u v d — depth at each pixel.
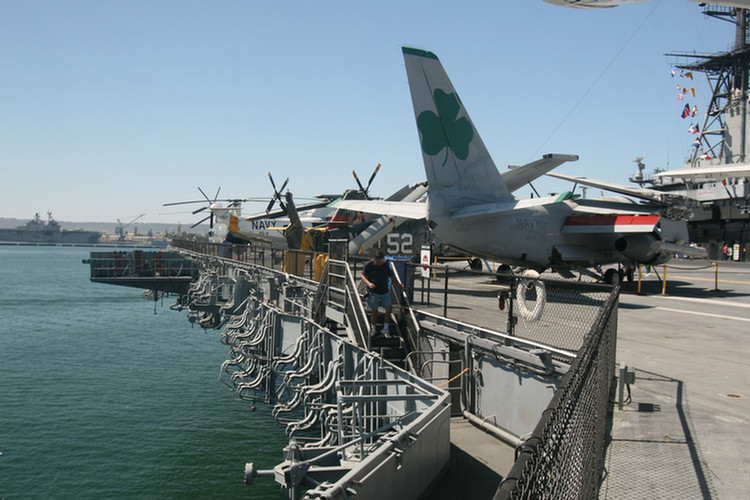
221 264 33.16
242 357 20.78
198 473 12.89
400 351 11.22
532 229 21.36
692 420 7.49
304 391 12.67
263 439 14.90
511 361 8.91
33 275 93.94
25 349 27.52
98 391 19.64
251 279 24.25
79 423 16.19
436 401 7.27
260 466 13.24
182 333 32.84
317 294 15.20
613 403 8.19
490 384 9.54
